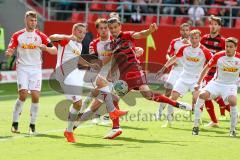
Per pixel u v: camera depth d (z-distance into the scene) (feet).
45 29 230.68
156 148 91.30
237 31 218.38
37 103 102.89
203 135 105.19
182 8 230.07
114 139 99.14
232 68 102.12
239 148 92.43
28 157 82.43
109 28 102.12
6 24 230.27
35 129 108.37
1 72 203.21
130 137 101.55
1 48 198.80
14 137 98.94
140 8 232.32
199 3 229.66
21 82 102.17
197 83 106.52
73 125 96.22
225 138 102.06
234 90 103.35
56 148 89.71
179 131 109.50
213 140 99.76
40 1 244.83
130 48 104.06
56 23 230.07
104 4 235.61
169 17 230.27
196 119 105.29
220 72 103.35
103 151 87.92
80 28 97.91
